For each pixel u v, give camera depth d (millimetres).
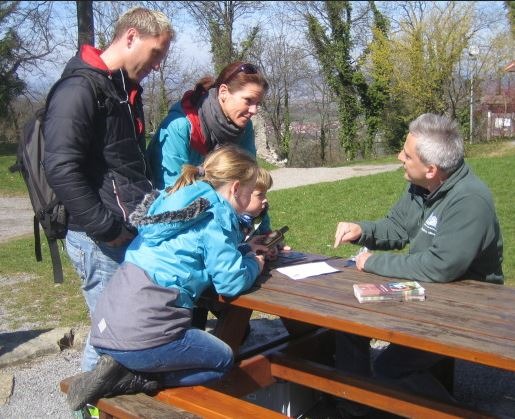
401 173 15102
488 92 27656
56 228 2873
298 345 3363
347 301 2492
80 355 4395
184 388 2645
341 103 30578
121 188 2781
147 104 30203
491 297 2514
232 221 2633
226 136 3176
